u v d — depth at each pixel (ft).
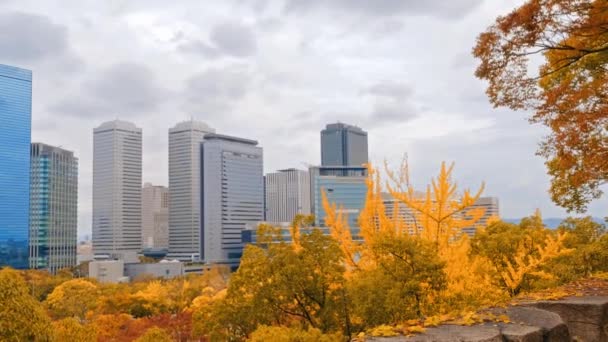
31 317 39.17
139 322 123.75
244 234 587.68
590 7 29.40
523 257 52.24
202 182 650.84
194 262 535.19
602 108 28.94
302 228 46.29
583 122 29.32
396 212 43.34
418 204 42.14
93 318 143.95
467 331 17.44
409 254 37.86
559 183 39.93
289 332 35.78
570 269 49.85
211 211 636.48
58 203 529.45
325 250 44.57
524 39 30.86
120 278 395.34
